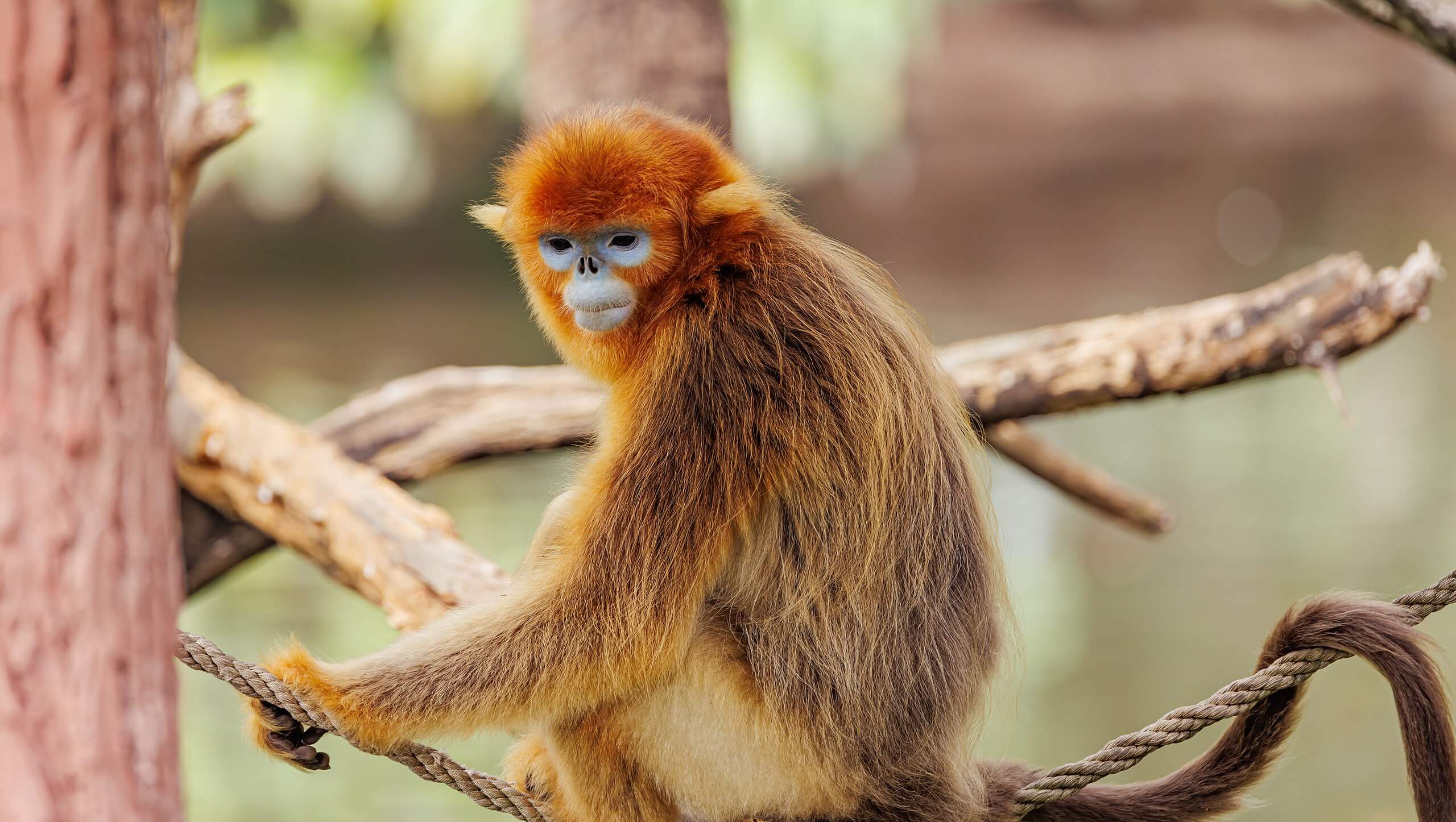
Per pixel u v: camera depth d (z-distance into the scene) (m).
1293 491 22.28
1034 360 10.88
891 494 6.25
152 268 2.98
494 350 30.30
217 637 17.38
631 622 5.91
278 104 26.73
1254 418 26.42
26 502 2.86
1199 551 20.11
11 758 2.81
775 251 6.36
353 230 44.94
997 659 6.75
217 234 44.88
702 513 5.98
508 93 27.52
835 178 49.59
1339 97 63.19
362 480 10.13
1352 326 10.26
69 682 2.87
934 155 58.53
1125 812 6.90
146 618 2.96
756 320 6.15
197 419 10.76
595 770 6.32
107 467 2.91
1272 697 6.67
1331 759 15.70
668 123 6.56
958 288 36.44
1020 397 10.88
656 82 10.88
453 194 43.72
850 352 6.23
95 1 2.87
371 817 14.53
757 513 6.18
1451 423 25.27
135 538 2.95
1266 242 41.59
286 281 40.59
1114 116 60.91
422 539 9.48
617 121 6.52
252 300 37.53
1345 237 41.78
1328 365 10.31
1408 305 10.16
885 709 6.30
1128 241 42.84
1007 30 61.66
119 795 2.87
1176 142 60.91
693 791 6.33
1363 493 22.09
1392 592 18.34
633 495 5.99
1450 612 18.64
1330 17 64.19
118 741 2.89
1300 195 49.41
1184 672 16.81
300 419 23.77
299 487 10.19
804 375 6.12
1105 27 62.88
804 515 6.17
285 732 6.08
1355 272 10.34
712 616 6.32
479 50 24.73
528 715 6.02
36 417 2.87
